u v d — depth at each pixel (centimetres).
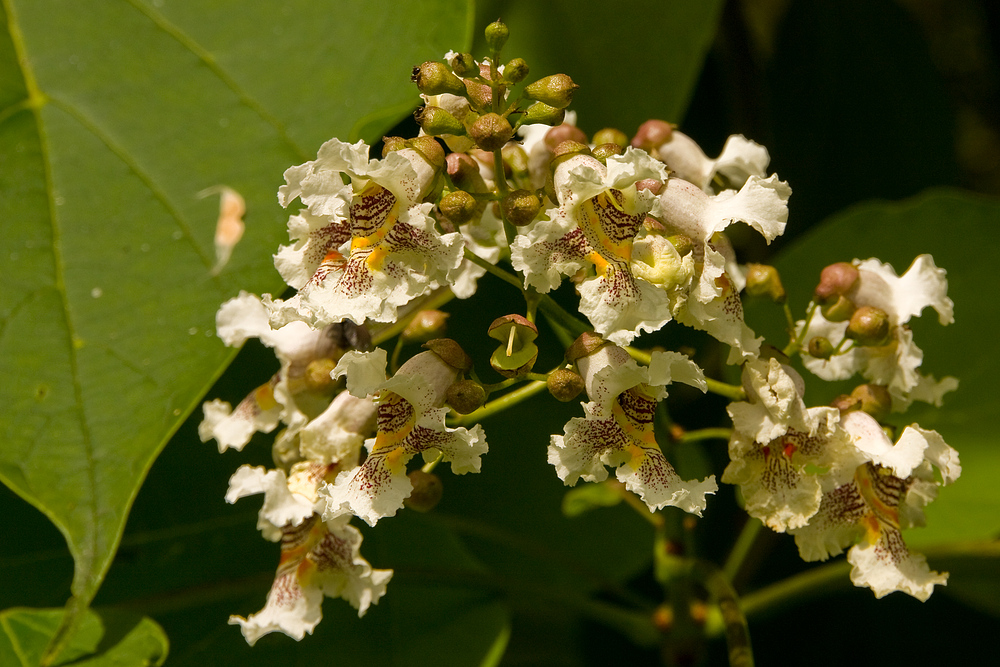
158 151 61
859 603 71
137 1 62
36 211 60
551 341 67
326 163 55
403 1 62
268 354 66
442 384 56
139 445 58
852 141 80
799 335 60
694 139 80
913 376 59
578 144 55
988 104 108
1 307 59
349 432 58
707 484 56
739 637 61
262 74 62
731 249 58
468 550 68
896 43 81
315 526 59
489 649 64
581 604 65
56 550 64
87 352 59
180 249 60
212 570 65
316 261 56
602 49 67
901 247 69
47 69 61
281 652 63
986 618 70
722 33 80
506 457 68
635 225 55
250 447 66
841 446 57
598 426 56
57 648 57
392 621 64
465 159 56
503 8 67
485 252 60
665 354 55
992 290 68
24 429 58
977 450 67
